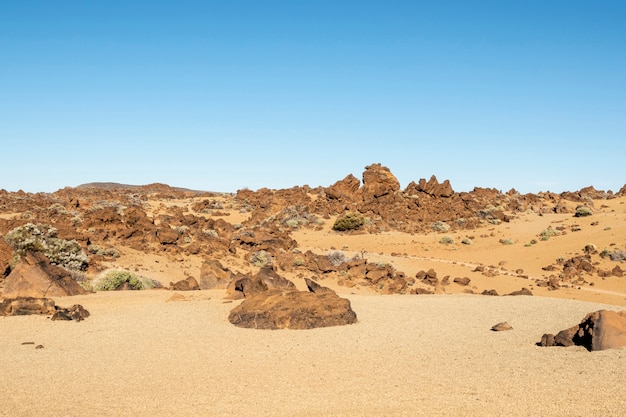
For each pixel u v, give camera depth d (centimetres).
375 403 1474
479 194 13250
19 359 1958
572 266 6881
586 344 2072
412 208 11475
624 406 1348
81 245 5444
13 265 4334
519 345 2217
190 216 8838
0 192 11288
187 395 1580
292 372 1836
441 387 1616
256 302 2717
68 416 1393
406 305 3189
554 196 13488
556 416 1309
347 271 6153
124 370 1852
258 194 14038
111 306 2934
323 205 12212
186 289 4006
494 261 7894
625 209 11400
